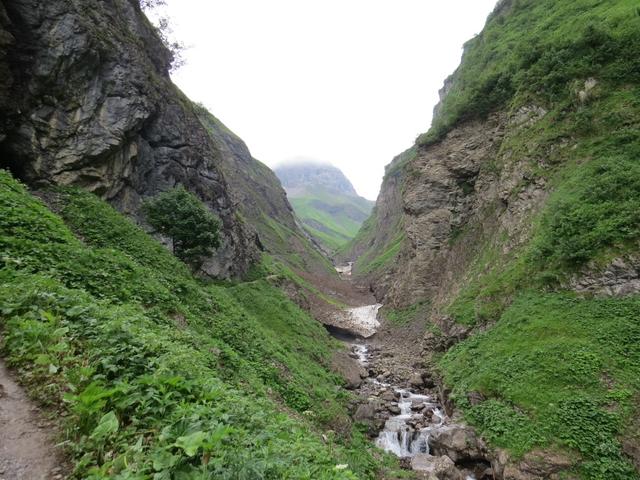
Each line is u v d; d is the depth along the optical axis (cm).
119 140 2244
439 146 4256
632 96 2216
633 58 2319
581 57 2611
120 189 2308
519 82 3142
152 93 2709
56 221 1361
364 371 2745
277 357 1741
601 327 1559
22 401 509
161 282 1527
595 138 2269
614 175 1919
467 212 3759
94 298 962
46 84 1952
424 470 1434
